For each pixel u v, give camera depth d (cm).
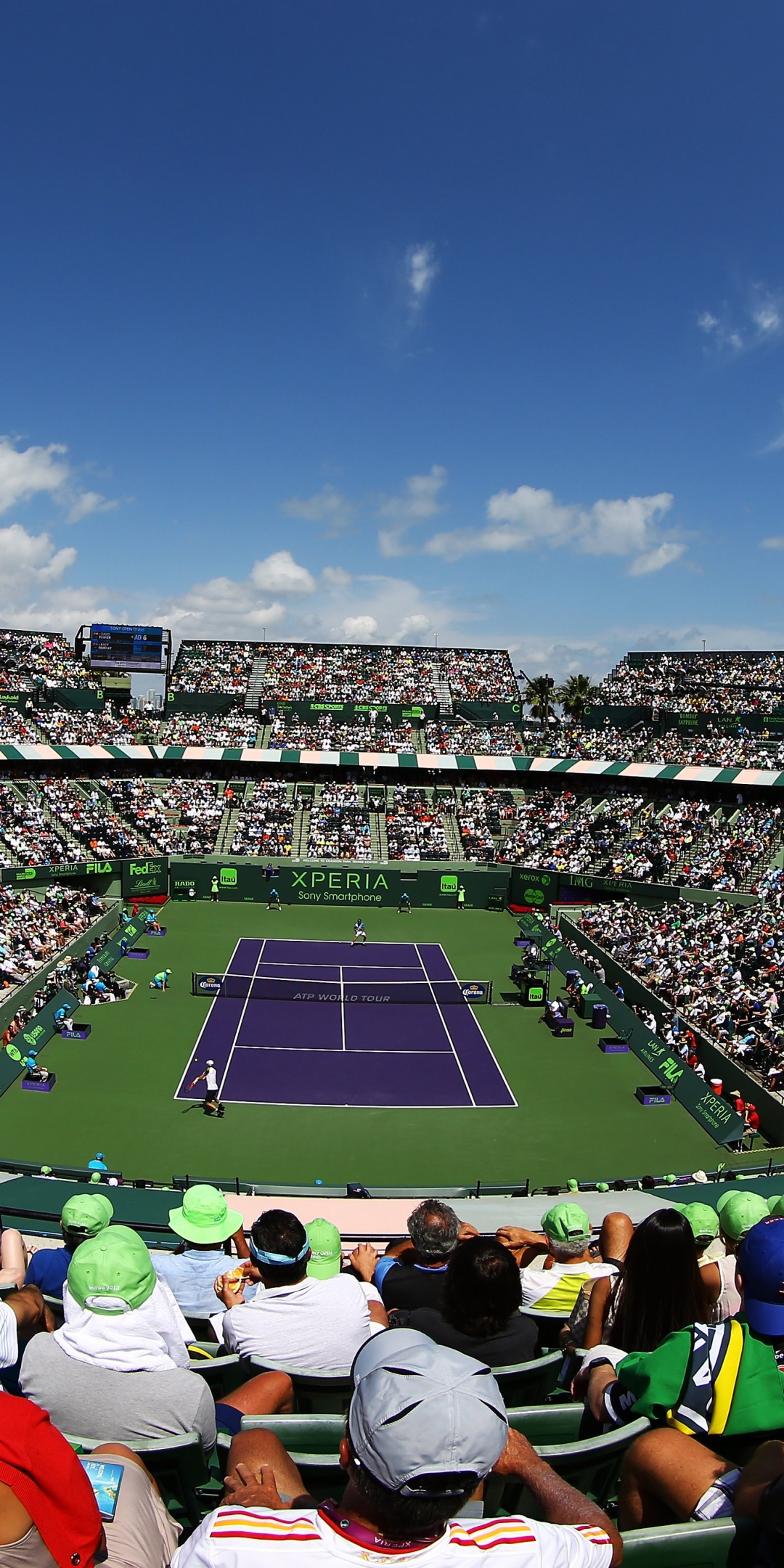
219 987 5650
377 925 7344
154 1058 4672
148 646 9650
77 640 9819
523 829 8525
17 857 7000
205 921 7244
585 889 7562
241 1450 414
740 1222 855
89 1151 3681
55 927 6081
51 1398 516
